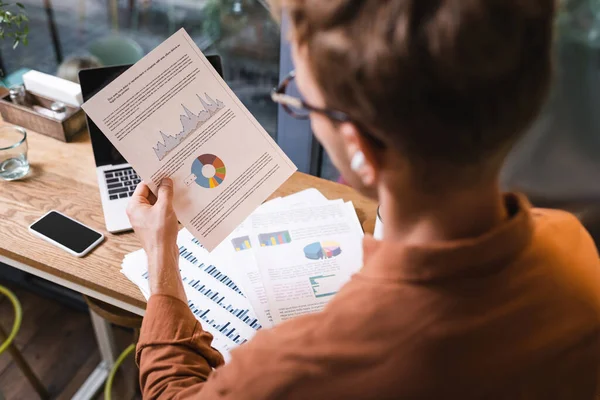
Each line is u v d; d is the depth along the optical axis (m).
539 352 0.44
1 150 1.13
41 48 1.82
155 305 0.71
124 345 1.74
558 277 0.46
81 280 0.96
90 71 1.07
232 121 0.87
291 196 1.12
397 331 0.42
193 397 0.53
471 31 0.35
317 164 1.54
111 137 0.81
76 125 1.27
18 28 1.42
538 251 0.46
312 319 0.46
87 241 1.01
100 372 1.62
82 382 1.64
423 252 0.42
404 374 0.42
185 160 0.85
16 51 1.79
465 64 0.35
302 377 0.43
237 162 0.88
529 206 0.49
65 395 1.61
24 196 1.11
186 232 1.04
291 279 0.93
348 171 0.48
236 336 0.87
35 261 0.98
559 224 0.54
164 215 0.79
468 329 0.42
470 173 0.41
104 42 1.61
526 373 0.43
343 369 0.43
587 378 0.48
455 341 0.42
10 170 1.15
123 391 1.61
